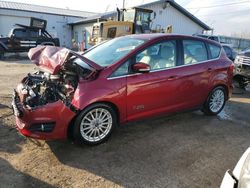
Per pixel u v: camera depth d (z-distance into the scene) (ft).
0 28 94.53
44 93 12.42
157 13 85.71
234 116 18.34
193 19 92.84
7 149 12.34
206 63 16.58
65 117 11.84
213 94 17.43
